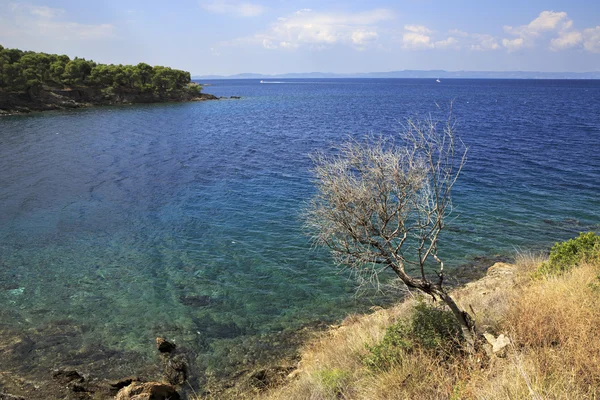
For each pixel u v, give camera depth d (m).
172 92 119.12
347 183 7.40
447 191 7.73
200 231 19.59
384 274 15.27
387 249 8.04
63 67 101.25
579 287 8.55
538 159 33.25
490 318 8.24
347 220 7.20
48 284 14.56
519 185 25.95
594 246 11.49
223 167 33.12
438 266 15.62
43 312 12.83
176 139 48.31
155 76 116.06
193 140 47.53
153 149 41.53
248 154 38.72
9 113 76.88
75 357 10.75
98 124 62.00
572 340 6.04
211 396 9.44
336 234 7.84
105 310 13.02
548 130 50.22
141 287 14.46
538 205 22.28
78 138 48.03
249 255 17.02
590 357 5.65
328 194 7.72
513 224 19.66
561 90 195.75
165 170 32.16
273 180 28.83
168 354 10.96
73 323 12.28
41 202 23.72
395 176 7.19
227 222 20.75
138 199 24.58
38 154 37.94
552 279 10.06
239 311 13.09
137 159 36.38
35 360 10.58
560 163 31.72
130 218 21.31
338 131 53.81
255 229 19.77
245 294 14.09
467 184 26.28
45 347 11.12
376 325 10.07
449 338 7.41
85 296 13.81
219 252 17.31
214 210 22.59
